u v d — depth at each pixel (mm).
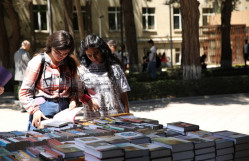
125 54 19016
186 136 2250
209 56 36969
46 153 1967
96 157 1826
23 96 2908
